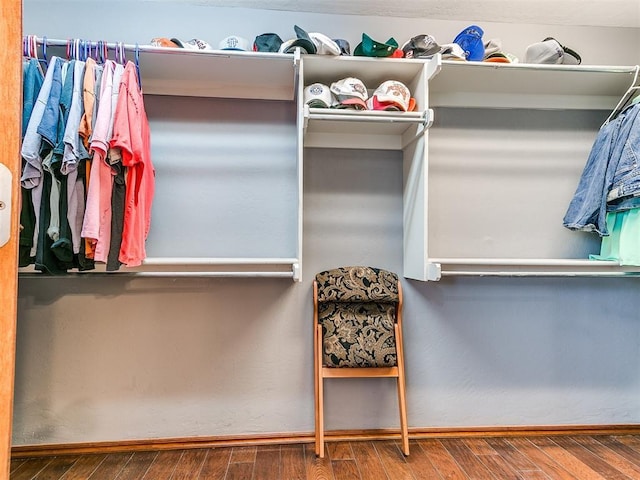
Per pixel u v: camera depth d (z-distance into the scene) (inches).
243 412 69.6
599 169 65.5
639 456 66.0
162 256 69.0
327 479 58.1
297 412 70.6
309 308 71.3
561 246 76.2
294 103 72.2
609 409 75.6
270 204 71.7
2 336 21.5
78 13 67.9
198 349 69.0
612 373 75.9
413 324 73.2
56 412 66.1
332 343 65.9
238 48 61.7
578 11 72.4
